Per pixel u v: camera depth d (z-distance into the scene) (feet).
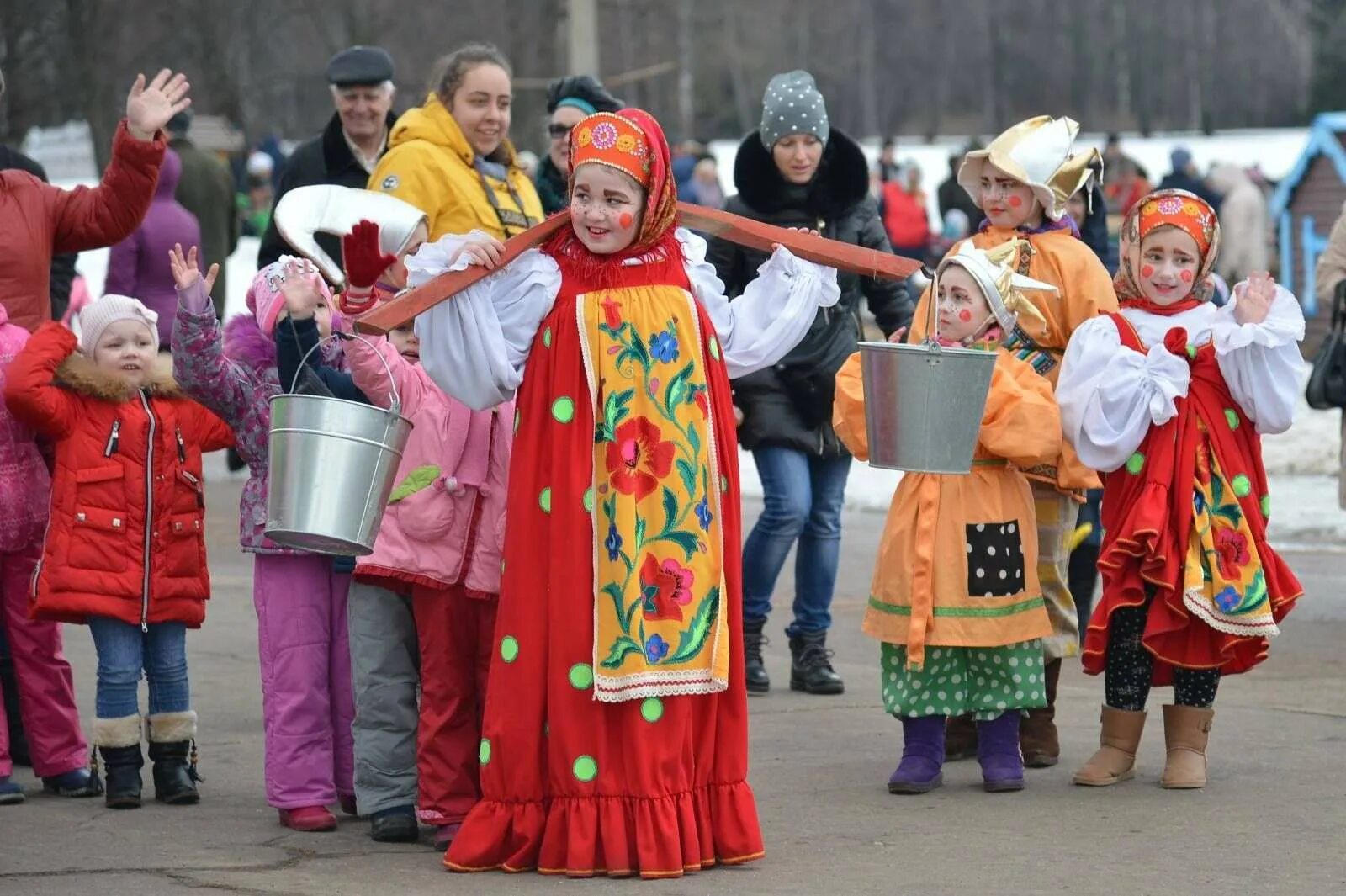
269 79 200.75
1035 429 27.12
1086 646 27.91
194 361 26.32
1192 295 29.14
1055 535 29.40
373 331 22.97
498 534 25.02
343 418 23.06
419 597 25.22
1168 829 25.67
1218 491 27.63
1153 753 30.81
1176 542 27.48
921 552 27.61
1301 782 28.35
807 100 35.37
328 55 198.18
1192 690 28.22
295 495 23.20
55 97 168.86
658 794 23.36
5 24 163.94
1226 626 27.22
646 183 23.72
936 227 160.45
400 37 194.39
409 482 24.95
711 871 23.73
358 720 25.88
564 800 23.53
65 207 30.37
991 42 390.21
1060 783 28.78
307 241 28.02
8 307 29.53
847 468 36.55
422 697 25.41
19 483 28.32
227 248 63.31
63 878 23.68
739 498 24.43
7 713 30.76
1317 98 354.54
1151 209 28.63
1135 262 28.84
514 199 33.65
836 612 45.06
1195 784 28.07
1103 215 38.42
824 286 25.44
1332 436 69.10
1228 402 27.96
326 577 26.94
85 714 33.53
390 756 25.75
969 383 24.73
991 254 28.68
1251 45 386.11
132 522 27.78
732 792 24.04
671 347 23.80
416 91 192.13
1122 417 27.43
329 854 25.02
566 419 23.73
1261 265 107.96
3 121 168.25
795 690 36.63
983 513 27.63
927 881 23.09
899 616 27.86
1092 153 29.96
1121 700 28.48
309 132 232.94
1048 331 29.37
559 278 24.08
